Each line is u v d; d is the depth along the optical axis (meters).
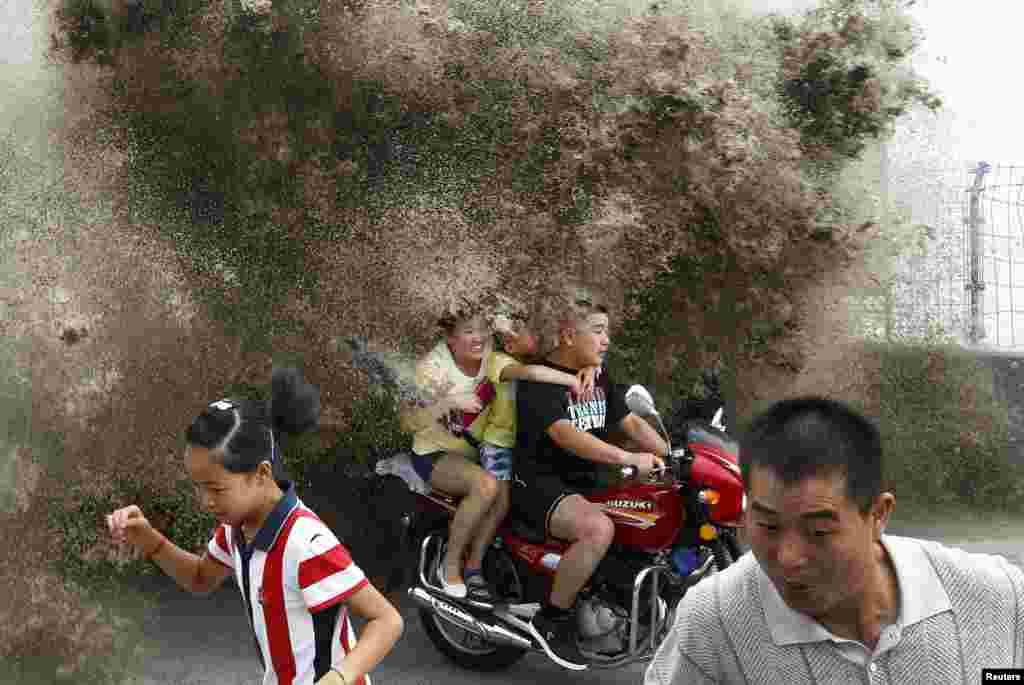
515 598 4.08
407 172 4.51
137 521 2.49
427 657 4.30
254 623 2.29
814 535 1.37
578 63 4.38
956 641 1.47
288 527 2.23
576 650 3.92
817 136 4.67
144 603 4.59
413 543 4.35
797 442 1.38
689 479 3.70
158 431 4.52
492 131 4.45
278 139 4.42
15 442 4.35
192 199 4.55
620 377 5.05
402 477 4.27
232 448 2.19
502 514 4.08
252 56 4.29
